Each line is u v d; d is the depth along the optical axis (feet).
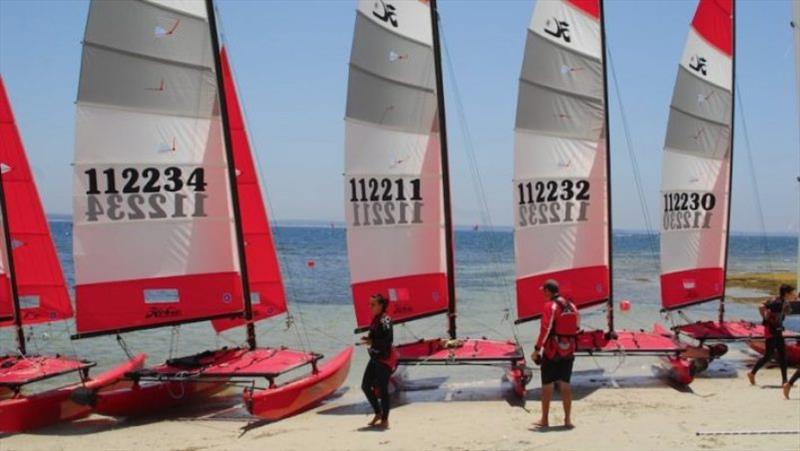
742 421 30.63
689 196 44.96
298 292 106.83
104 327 33.94
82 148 33.30
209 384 39.55
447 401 37.91
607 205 41.60
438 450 27.50
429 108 39.42
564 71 40.42
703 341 42.37
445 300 40.09
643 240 591.78
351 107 37.52
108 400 33.94
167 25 34.71
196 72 35.53
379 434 30.55
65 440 31.65
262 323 74.18
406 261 39.11
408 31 38.68
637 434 28.43
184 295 35.55
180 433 32.50
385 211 38.55
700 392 38.40
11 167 38.24
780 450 25.35
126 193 34.24
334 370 38.22
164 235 35.12
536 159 40.06
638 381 41.91
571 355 29.86
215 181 36.17
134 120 34.27
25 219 38.75
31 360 36.76
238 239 36.68
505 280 133.08
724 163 46.03
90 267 33.63
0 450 30.19
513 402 37.17
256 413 33.04
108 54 33.55
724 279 46.39
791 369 45.57
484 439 28.76
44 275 39.27
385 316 31.73
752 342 46.60
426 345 38.65
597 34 41.14
